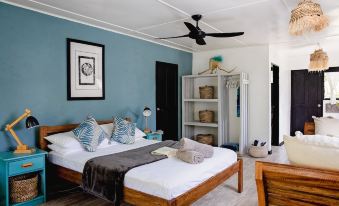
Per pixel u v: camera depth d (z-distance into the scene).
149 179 2.23
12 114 3.16
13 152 2.95
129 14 3.55
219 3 3.09
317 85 6.95
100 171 2.57
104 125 3.93
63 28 3.68
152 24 4.05
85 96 3.99
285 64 6.93
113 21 3.89
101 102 4.25
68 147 3.18
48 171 3.39
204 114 5.89
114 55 4.45
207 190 2.58
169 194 2.09
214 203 3.02
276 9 3.28
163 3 3.11
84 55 3.96
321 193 1.03
